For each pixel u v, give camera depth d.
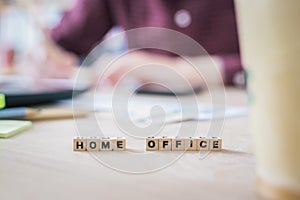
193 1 1.02
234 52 0.97
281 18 0.13
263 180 0.15
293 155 0.14
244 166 0.20
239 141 0.26
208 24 1.00
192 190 0.16
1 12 1.51
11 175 0.18
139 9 1.08
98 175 0.18
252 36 0.15
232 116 0.38
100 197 0.15
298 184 0.14
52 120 0.35
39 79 0.62
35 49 1.16
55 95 0.43
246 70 0.16
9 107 0.39
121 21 1.11
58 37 1.09
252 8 0.14
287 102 0.14
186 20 1.02
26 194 0.16
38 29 1.16
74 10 1.12
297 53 0.13
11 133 0.28
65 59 1.04
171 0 1.04
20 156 0.22
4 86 0.49
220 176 0.18
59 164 0.20
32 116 0.35
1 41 1.48
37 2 1.21
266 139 0.15
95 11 1.11
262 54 0.14
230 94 0.61
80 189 0.16
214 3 0.99
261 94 0.15
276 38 0.14
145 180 0.18
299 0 0.13
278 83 0.14
